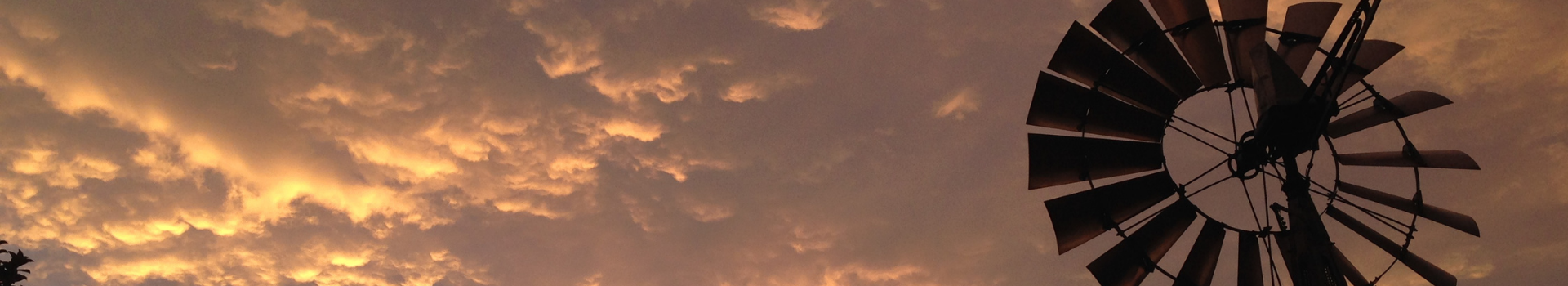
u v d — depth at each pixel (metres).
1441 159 7.03
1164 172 7.56
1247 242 7.35
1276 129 6.43
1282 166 6.84
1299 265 6.47
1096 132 7.44
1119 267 7.52
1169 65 7.32
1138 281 7.50
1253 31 7.23
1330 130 7.61
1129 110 7.43
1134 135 7.45
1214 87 7.17
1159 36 7.34
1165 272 7.46
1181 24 7.35
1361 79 7.33
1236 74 7.11
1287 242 6.93
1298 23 7.51
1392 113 7.27
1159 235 7.56
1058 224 7.45
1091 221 7.53
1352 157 7.56
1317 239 6.40
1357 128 7.43
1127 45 7.37
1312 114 6.34
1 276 5.77
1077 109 7.45
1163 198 7.58
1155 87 7.37
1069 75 7.43
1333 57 6.22
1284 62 6.60
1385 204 7.39
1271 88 6.48
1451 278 7.10
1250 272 7.29
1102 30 7.38
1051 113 7.49
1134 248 7.53
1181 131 7.38
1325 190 7.69
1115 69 7.42
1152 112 7.41
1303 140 6.48
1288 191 6.73
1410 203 7.30
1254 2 7.34
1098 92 7.43
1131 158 7.53
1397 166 7.28
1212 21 7.30
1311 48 7.30
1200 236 7.55
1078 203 7.54
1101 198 7.56
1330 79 6.39
